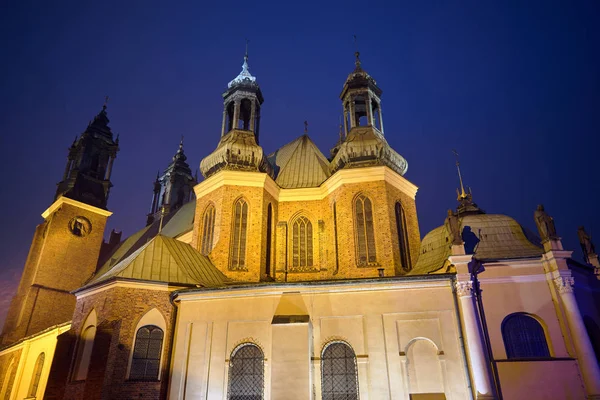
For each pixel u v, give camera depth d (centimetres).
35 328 5241
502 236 2894
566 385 2308
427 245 3366
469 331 2392
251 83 4656
